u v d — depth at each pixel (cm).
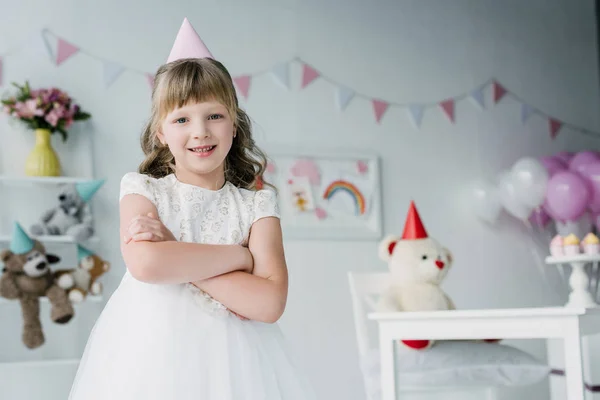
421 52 402
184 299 136
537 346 401
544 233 411
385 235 381
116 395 130
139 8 353
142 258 131
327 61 383
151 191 143
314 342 363
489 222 402
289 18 379
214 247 136
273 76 371
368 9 395
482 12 417
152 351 132
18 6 336
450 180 398
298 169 368
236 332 136
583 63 435
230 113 141
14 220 323
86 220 320
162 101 138
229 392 131
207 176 146
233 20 369
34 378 315
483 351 290
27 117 314
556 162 382
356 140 383
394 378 218
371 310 374
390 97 392
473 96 408
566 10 435
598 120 433
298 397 141
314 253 368
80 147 335
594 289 394
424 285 302
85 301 322
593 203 361
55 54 337
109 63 343
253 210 147
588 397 306
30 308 304
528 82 422
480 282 397
